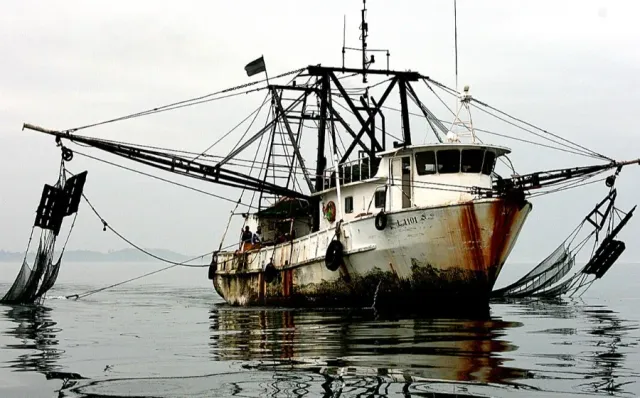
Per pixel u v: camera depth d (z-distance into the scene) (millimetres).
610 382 12195
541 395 11219
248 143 33094
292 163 36188
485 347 16547
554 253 39062
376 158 31172
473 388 11727
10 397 11570
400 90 34875
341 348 16516
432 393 11375
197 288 64250
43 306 34094
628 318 25406
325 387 11867
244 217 40781
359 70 34281
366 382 12242
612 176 30000
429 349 16188
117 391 11852
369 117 34594
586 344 17297
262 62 34656
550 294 39531
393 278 27516
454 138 28359
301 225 37656
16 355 16172
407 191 28469
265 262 34688
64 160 30797
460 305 26734
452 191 27547
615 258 35812
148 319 26641
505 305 33156
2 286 67062
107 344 18250
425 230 26156
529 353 15539
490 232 25547
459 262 25938
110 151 31000
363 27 35031
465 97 28891
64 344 18328
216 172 31812
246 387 11961
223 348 17031
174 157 31469
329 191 32500
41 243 32594
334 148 34625
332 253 28812
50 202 31094
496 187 26656
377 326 21828
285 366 13969
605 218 35344
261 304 34469
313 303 31062
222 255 40438
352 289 29094
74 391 11914
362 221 28031
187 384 12305
